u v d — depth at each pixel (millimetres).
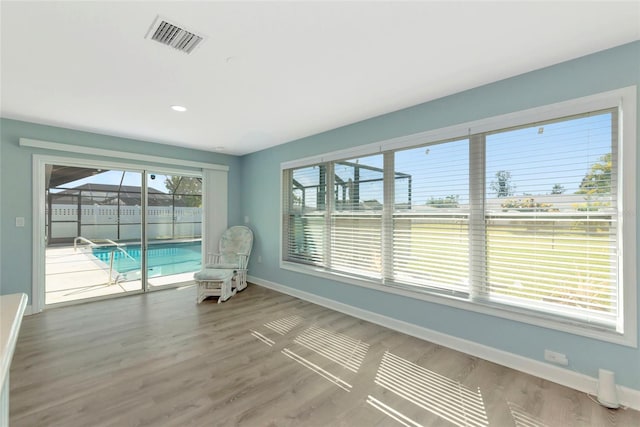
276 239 4695
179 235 4902
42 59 2039
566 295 2123
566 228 2123
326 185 3920
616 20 1637
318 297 3957
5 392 907
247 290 4664
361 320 3369
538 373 2193
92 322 3266
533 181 2258
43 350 2596
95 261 4098
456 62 2111
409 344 2754
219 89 2557
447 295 2713
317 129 3787
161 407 1856
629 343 1856
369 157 3393
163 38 1806
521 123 2273
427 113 2836
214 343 2760
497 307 2393
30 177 3504
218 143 4551
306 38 1820
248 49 1937
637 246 1842
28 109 3029
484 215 2510
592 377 1988
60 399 1922
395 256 3145
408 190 3037
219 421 1744
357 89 2562
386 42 1863
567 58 2049
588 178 2039
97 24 1663
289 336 2926
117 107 2973
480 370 2297
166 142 4484
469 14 1593
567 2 1502
